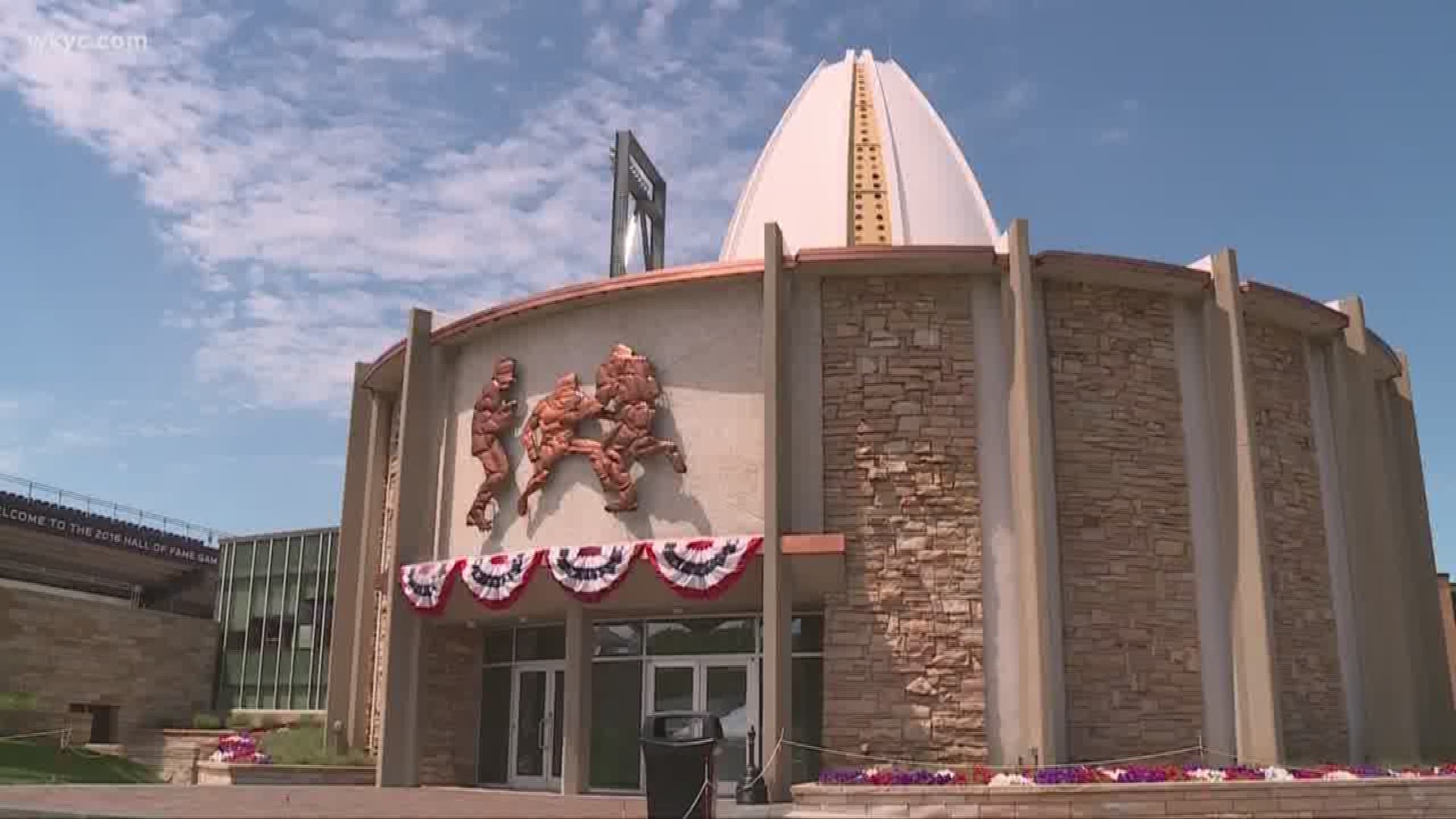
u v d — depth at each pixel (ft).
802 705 72.69
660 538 71.72
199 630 144.56
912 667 66.80
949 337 71.36
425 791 75.00
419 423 82.94
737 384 72.33
